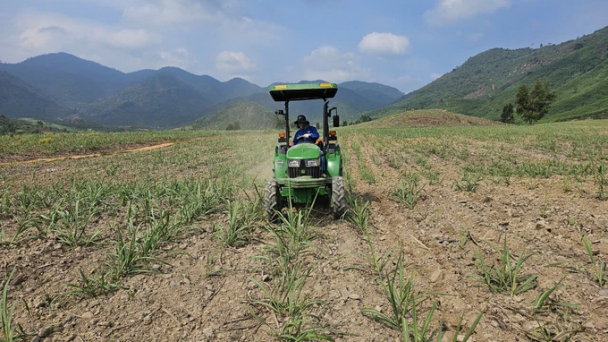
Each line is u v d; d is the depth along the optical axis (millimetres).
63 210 6859
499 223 5801
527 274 4035
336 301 3730
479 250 4785
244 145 25234
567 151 16094
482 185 8836
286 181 6180
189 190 7984
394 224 6148
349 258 4738
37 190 8688
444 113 86438
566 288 3674
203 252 5074
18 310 3684
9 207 7109
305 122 7246
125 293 4004
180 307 3723
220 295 3963
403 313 3254
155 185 8828
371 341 3090
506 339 3029
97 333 3322
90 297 3924
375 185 9523
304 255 4883
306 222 5539
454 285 3924
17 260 4699
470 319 3316
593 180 8500
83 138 27625
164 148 23406
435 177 9867
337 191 6145
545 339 2982
